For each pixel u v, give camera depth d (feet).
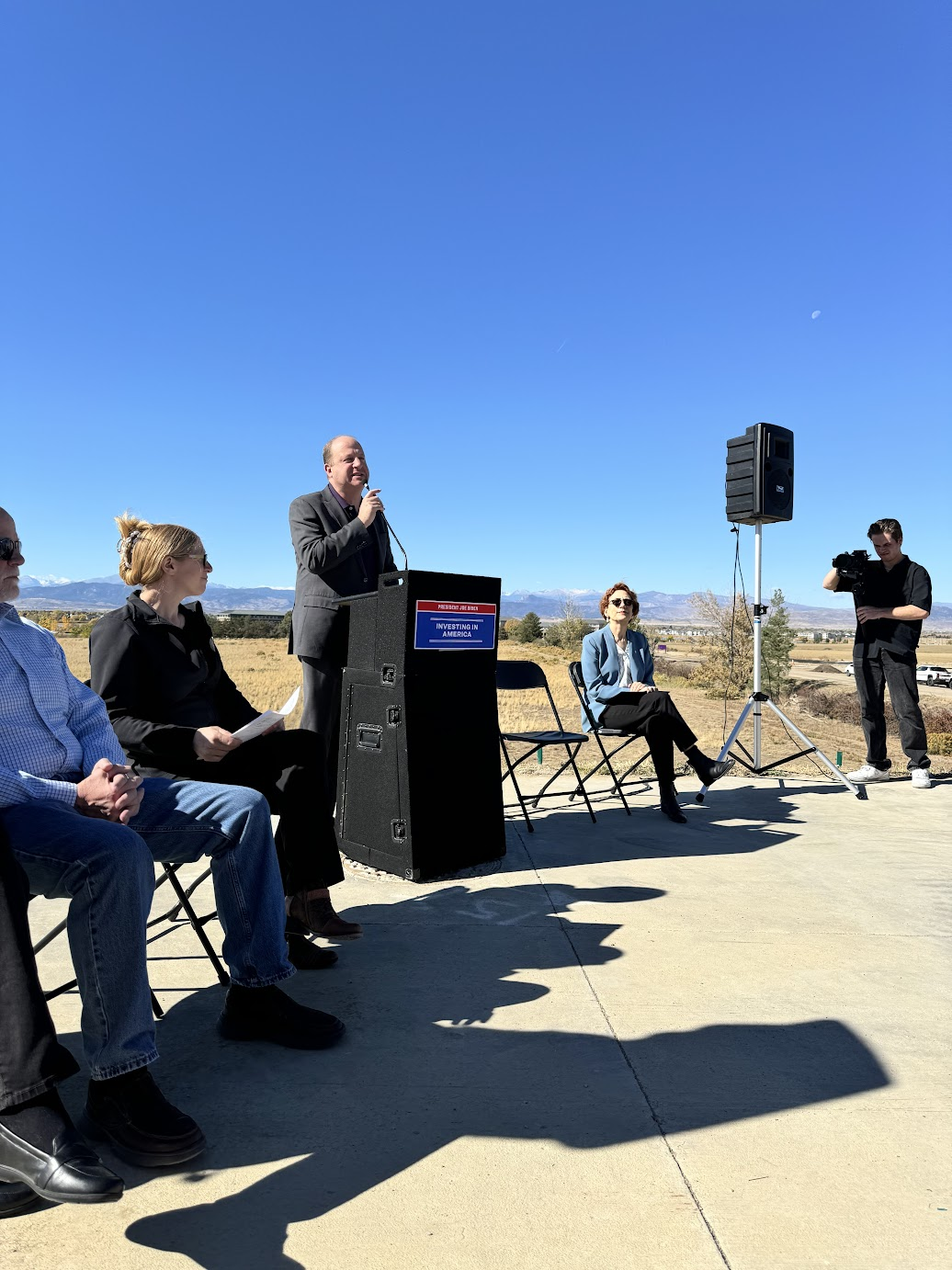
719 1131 6.53
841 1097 7.06
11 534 7.46
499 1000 8.96
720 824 17.60
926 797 20.67
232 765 9.59
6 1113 5.55
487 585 14.15
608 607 19.01
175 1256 5.15
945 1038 8.16
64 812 6.68
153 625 9.41
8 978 5.59
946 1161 6.19
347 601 14.33
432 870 13.44
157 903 12.40
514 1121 6.65
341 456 15.08
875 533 21.97
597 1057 7.72
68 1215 5.56
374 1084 7.22
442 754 13.61
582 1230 5.38
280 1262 5.09
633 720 17.87
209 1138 6.41
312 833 9.57
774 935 11.02
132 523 9.68
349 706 14.38
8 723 7.41
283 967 7.88
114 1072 6.10
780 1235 5.35
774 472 21.11
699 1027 8.34
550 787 22.45
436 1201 5.67
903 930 11.27
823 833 16.89
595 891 12.85
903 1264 5.11
